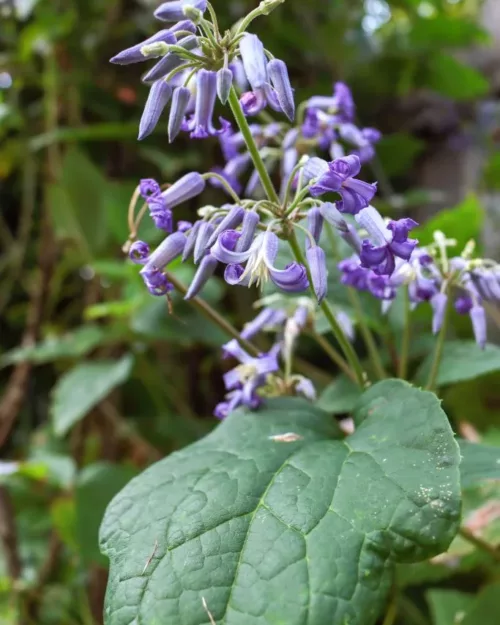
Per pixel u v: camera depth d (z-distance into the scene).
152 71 0.28
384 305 0.36
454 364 0.39
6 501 0.56
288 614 0.25
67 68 0.64
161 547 0.27
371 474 0.28
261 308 0.60
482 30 0.68
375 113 0.79
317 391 0.51
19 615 0.55
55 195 0.58
